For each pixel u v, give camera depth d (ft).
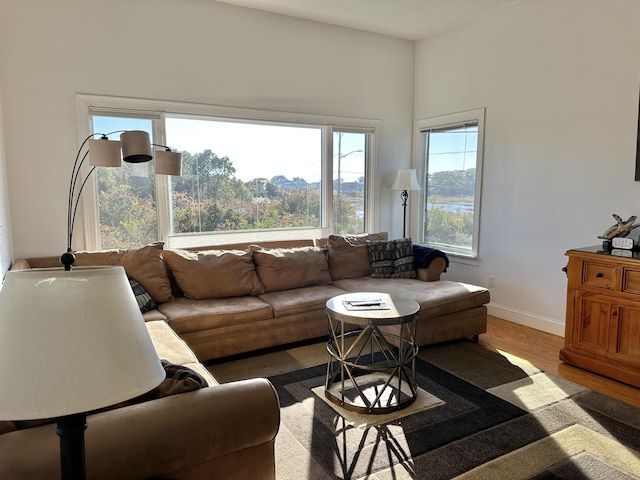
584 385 9.16
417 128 17.07
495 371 9.90
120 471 3.85
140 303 9.87
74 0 11.18
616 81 10.73
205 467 4.48
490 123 14.05
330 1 12.91
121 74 11.87
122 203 12.42
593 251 9.77
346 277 13.57
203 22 12.82
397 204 17.40
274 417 4.69
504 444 7.02
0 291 2.86
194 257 11.28
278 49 14.08
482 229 14.57
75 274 2.76
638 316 8.91
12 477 3.51
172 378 4.66
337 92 15.39
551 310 12.62
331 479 6.18
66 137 11.43
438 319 11.23
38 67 10.95
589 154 11.39
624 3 10.46
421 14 13.94
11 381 2.53
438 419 7.79
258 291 11.76
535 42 12.53
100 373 2.66
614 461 6.56
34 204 11.23
